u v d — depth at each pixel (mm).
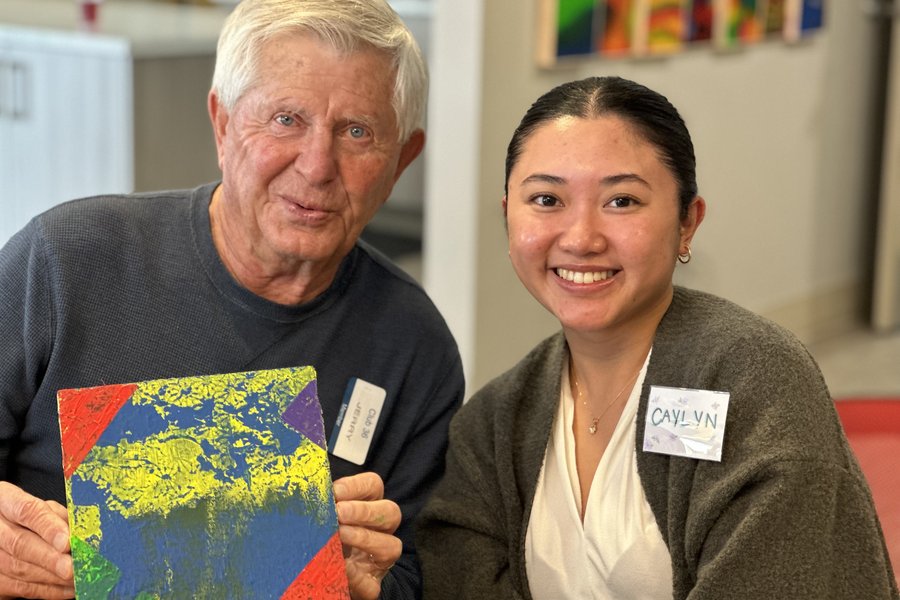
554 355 1476
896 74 4805
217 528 1199
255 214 1460
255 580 1187
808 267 4922
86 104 4117
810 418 1215
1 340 1461
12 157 4426
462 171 3512
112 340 1482
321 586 1199
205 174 4344
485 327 3648
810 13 4547
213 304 1519
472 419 1507
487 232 3572
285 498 1226
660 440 1278
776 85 4508
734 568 1177
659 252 1287
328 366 1557
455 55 3445
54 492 1498
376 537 1307
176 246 1535
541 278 1326
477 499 1464
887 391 4379
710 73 4156
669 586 1292
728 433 1239
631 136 1268
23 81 4293
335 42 1396
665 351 1328
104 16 4688
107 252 1504
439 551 1475
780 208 4676
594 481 1357
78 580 1153
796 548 1166
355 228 1493
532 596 1399
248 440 1250
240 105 1438
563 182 1277
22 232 1526
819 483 1181
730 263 4461
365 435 1551
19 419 1485
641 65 3867
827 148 4871
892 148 4883
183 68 4152
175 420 1248
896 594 1236
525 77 3555
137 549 1175
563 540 1383
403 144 1525
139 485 1204
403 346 1602
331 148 1424
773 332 1281
